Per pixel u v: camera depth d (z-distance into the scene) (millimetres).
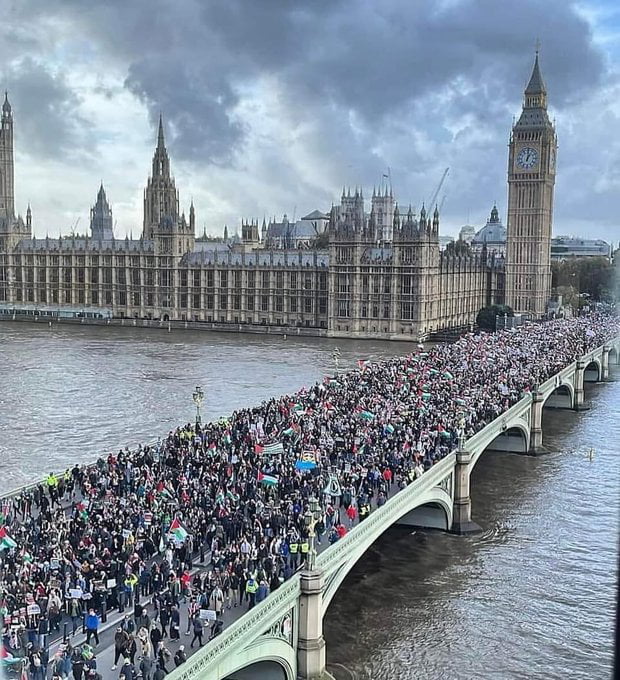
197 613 51812
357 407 102500
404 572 79000
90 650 46656
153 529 63188
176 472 76812
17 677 44094
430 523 90312
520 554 83562
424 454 85188
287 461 79750
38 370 183500
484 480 109250
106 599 54562
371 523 67312
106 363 196375
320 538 65562
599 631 68062
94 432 123062
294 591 56062
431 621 69250
